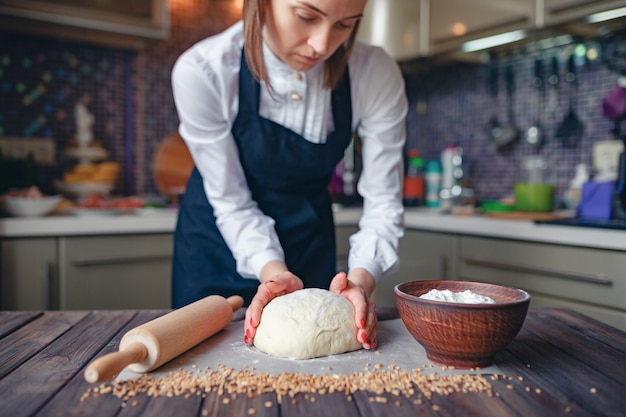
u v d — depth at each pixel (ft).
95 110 7.56
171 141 7.73
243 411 1.92
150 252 6.28
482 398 2.04
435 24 7.31
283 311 2.62
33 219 5.59
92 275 5.96
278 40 3.00
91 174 7.25
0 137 6.91
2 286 5.51
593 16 5.69
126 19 6.61
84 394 2.05
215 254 4.00
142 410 1.92
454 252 6.50
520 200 6.77
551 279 5.47
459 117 8.46
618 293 4.91
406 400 2.02
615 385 2.18
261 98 3.63
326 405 1.97
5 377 2.22
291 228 3.94
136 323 2.99
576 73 6.90
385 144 3.84
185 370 2.33
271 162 3.73
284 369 2.34
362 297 2.80
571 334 2.85
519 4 6.27
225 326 2.95
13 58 6.97
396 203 3.89
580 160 6.91
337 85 3.67
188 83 3.51
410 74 9.13
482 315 2.20
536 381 2.21
